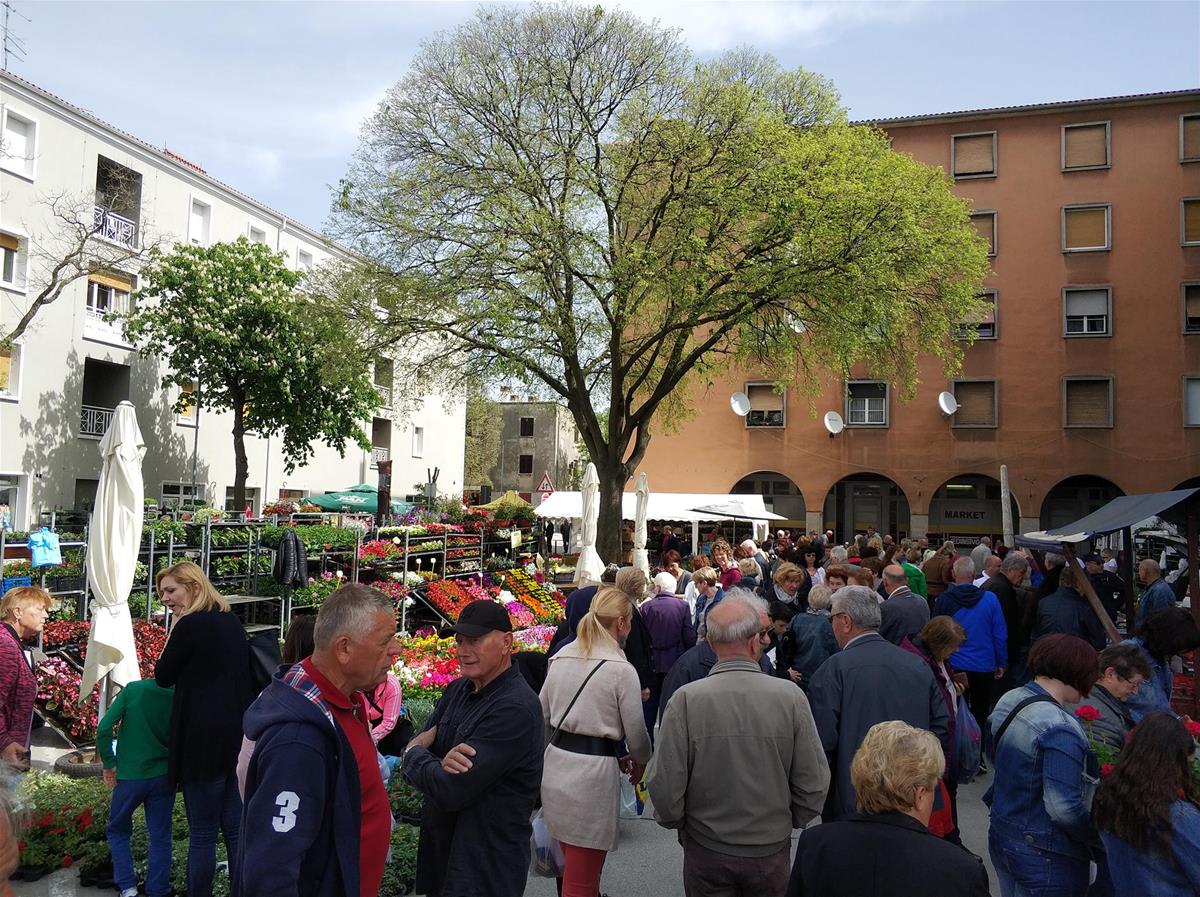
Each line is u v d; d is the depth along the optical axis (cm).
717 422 3703
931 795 292
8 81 2575
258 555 1459
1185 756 346
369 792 306
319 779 275
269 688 294
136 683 529
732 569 1207
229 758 496
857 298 2097
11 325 2612
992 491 3522
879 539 1859
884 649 489
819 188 2041
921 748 292
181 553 1395
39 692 957
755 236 2105
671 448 3734
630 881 586
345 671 299
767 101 2202
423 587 1683
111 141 2936
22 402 2645
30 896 552
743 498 3064
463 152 2148
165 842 527
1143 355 3325
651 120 2123
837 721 477
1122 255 3372
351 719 305
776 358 2538
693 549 3011
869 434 3550
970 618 854
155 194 3133
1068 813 380
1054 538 970
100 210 2873
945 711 486
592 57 2166
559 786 470
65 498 2789
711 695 402
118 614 838
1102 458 3331
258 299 2780
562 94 2152
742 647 415
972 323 3428
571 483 7475
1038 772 393
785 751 397
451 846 375
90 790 672
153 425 3130
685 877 406
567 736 478
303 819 268
